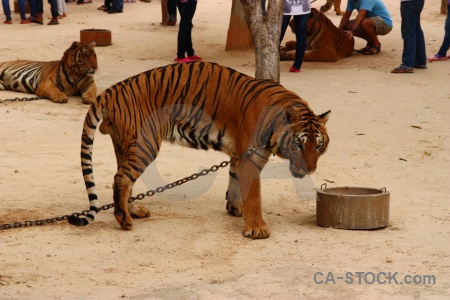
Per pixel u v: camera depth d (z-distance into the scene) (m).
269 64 10.34
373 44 16.34
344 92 12.71
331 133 10.23
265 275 5.52
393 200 7.55
